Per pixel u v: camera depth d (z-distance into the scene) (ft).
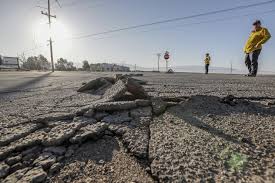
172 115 7.95
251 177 4.49
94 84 14.98
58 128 6.81
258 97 10.75
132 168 5.08
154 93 12.52
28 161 5.40
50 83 24.16
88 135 6.22
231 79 24.88
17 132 6.79
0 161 5.42
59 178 4.83
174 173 4.67
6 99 13.43
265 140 5.96
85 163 5.31
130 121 7.32
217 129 6.75
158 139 6.11
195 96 9.52
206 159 5.11
